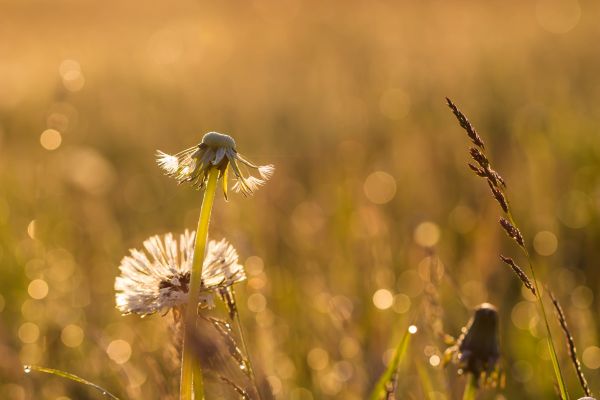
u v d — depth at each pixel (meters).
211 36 25.16
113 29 30.39
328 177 10.33
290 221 8.28
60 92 12.88
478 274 6.92
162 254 2.70
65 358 5.72
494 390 4.88
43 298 7.02
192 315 2.52
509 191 8.55
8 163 11.91
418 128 11.30
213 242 2.73
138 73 19.34
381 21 23.06
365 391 4.73
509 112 11.93
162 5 31.73
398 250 7.57
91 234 8.48
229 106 14.90
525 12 23.44
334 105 13.80
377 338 5.44
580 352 5.48
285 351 5.71
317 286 6.65
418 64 16.64
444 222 8.37
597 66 14.31
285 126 13.05
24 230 9.05
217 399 3.62
